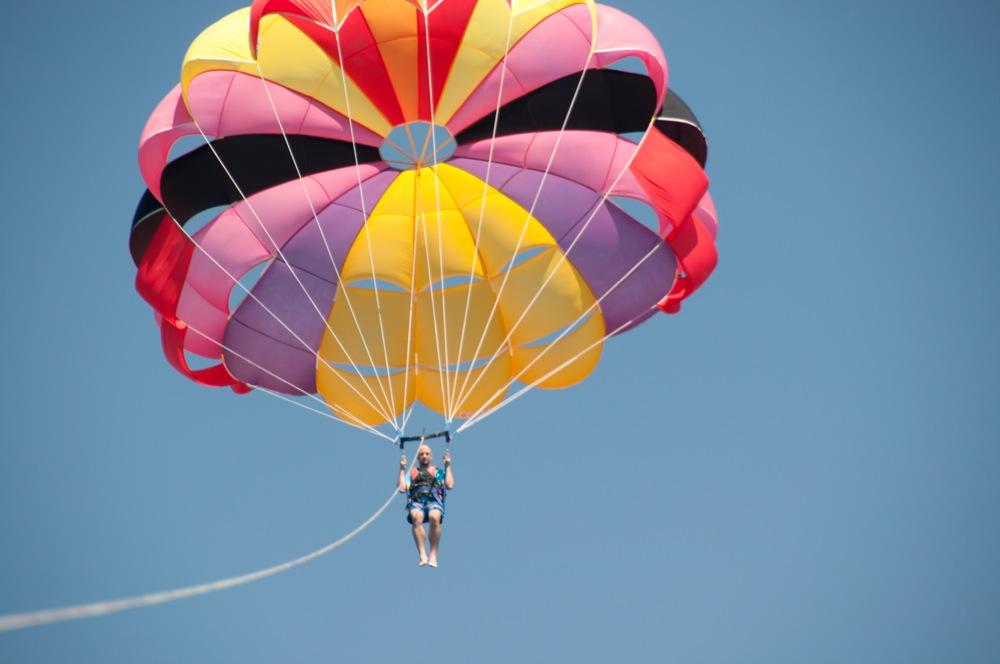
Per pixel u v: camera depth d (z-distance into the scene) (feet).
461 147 133.59
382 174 135.03
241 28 123.75
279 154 129.59
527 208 133.59
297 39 126.93
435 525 120.26
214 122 125.80
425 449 123.54
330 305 136.26
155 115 123.44
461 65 128.88
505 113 130.72
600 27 126.11
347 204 133.80
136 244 125.90
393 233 136.36
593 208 132.36
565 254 131.13
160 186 123.34
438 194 136.05
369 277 136.05
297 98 128.57
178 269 127.75
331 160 132.16
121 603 64.18
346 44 126.82
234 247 129.59
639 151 127.34
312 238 132.87
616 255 133.18
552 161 130.52
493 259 136.67
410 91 130.41
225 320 133.90
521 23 127.54
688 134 128.98
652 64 122.72
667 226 133.69
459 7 125.18
